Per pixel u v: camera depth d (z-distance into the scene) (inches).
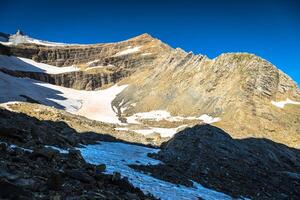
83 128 2174.0
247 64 4443.9
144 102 5172.2
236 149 2034.9
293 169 2310.5
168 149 1763.0
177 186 1075.3
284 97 4114.2
